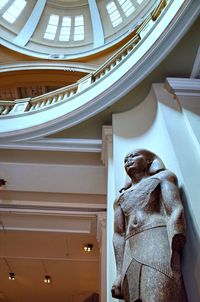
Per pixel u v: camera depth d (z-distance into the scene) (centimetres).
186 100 321
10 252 663
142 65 356
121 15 1103
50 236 593
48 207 523
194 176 217
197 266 164
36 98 496
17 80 1011
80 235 584
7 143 421
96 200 514
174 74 364
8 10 1098
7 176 461
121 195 223
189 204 193
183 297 149
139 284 157
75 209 526
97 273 732
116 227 209
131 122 371
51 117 417
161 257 159
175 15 324
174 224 167
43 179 467
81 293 816
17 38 1068
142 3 1037
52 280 777
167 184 197
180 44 336
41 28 1149
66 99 437
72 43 1123
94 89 412
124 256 182
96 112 393
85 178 464
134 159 240
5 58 1018
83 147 417
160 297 143
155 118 336
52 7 1209
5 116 452
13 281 790
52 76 1008
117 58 450
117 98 380
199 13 312
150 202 196
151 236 173
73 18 1197
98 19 1155
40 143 420
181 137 268
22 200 511
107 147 381
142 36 423
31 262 697
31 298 865
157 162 236
